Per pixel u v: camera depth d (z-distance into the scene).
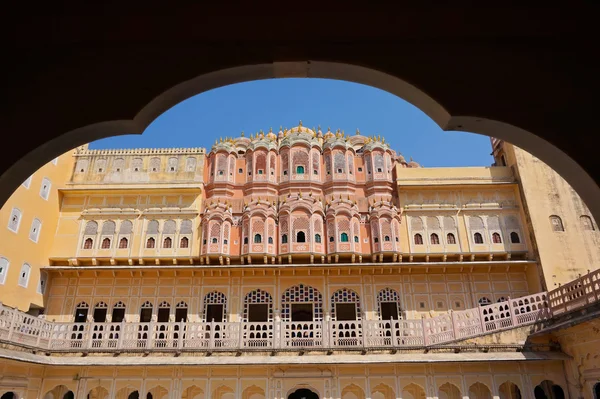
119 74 2.76
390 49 2.80
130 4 2.77
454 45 2.83
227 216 20.25
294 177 21.62
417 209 20.77
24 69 2.75
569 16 2.79
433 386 15.46
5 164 2.58
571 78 2.78
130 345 16.55
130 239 20.11
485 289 19.52
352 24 2.81
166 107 2.90
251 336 18.64
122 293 19.47
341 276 19.69
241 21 2.79
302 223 20.16
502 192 21.11
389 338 16.12
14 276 17.27
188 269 19.30
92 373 16.23
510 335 16.02
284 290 19.53
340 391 15.65
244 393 18.09
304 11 2.78
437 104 2.73
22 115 2.67
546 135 2.67
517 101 2.73
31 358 14.80
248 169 22.03
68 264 19.78
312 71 2.86
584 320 13.30
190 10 2.77
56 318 19.02
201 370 16.09
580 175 2.68
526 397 15.08
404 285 19.58
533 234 19.44
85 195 20.97
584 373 14.42
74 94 2.72
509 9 2.78
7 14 2.77
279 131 25.08
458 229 20.42
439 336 16.03
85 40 2.81
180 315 19.45
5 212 17.00
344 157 22.02
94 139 2.87
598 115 2.71
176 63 2.77
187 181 21.31
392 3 2.78
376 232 20.03
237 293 19.44
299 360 15.50
